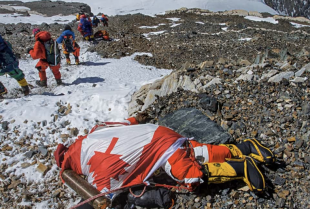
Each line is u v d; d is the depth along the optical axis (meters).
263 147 3.41
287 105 4.20
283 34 14.58
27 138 4.62
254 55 10.73
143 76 8.49
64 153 3.62
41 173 4.00
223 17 21.62
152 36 14.83
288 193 3.14
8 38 13.39
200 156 3.34
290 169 3.44
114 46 12.73
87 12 26.59
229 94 4.71
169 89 5.14
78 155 3.38
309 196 3.11
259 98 4.48
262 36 13.90
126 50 12.35
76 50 9.84
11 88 7.21
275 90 4.57
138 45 13.10
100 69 9.20
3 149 4.40
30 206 3.62
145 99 5.06
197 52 11.47
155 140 3.28
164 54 11.47
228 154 3.40
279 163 3.52
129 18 20.47
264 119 4.11
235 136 3.99
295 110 4.12
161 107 4.75
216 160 3.35
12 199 3.71
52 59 7.14
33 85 7.58
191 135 3.93
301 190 3.19
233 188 3.30
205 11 25.30
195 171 3.14
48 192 3.79
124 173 3.23
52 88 7.36
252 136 3.95
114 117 5.05
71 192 3.76
